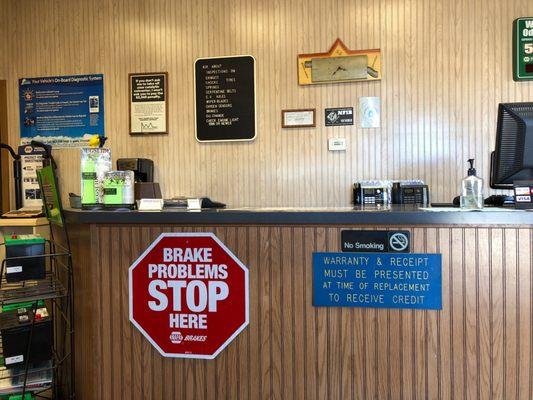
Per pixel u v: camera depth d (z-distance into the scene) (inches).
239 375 80.6
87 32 166.6
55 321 109.7
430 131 148.3
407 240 74.5
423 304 74.4
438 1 147.0
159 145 163.3
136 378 84.4
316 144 154.3
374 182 140.3
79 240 97.0
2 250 123.7
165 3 161.5
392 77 149.7
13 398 96.7
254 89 156.2
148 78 162.2
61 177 169.2
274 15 155.2
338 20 151.6
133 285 84.0
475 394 73.2
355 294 76.4
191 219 80.2
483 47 145.2
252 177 157.9
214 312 81.0
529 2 142.4
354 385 76.9
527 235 71.6
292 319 78.6
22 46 170.7
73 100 167.9
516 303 72.1
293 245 78.3
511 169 83.8
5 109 171.3
